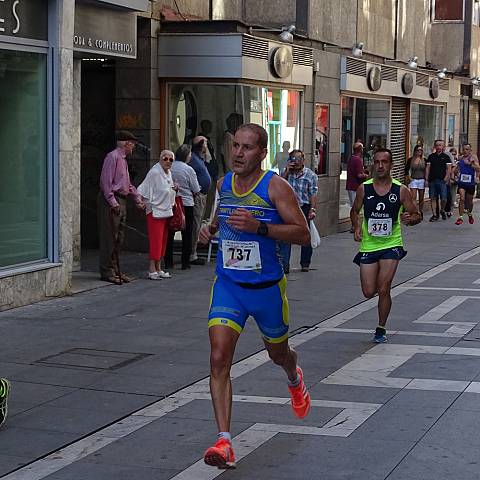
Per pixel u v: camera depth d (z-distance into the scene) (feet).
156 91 68.08
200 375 35.50
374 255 41.09
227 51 66.39
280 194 25.29
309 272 63.46
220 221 25.95
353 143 94.38
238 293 25.52
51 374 35.40
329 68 86.58
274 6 81.66
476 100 147.23
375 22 101.30
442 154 106.01
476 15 143.84
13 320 45.21
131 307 49.14
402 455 26.48
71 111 51.93
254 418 30.04
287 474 25.05
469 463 25.88
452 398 32.32
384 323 41.42
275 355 26.91
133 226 69.21
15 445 27.40
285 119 77.51
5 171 48.37
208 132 68.59
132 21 58.34
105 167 55.52
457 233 92.38
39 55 50.65
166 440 27.91
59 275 51.55
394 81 103.91
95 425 29.30
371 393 32.96
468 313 48.65
